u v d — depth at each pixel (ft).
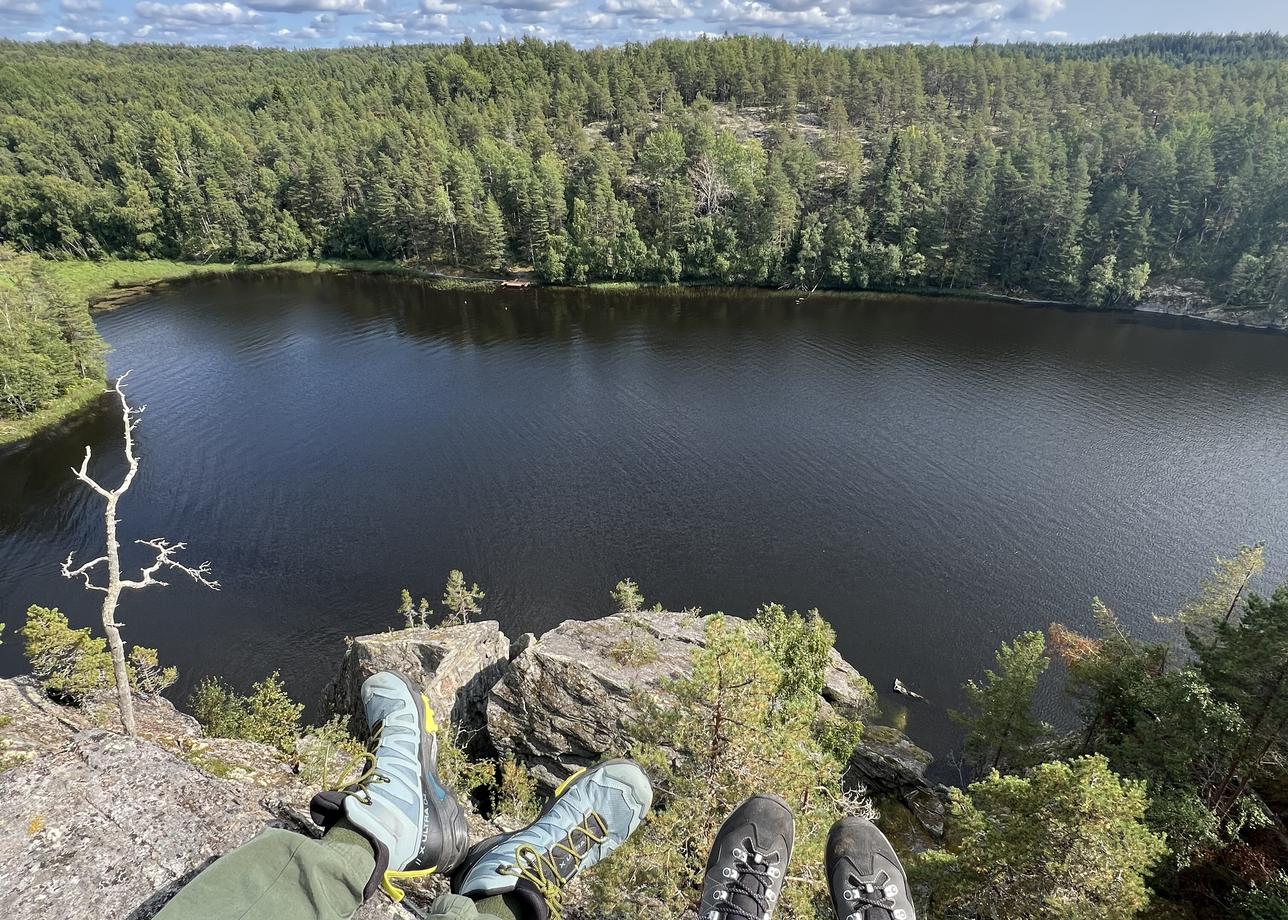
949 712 103.40
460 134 494.18
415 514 177.37
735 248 362.33
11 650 130.31
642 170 414.00
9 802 16.15
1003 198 348.18
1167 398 238.68
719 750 34.12
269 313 324.19
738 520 177.27
